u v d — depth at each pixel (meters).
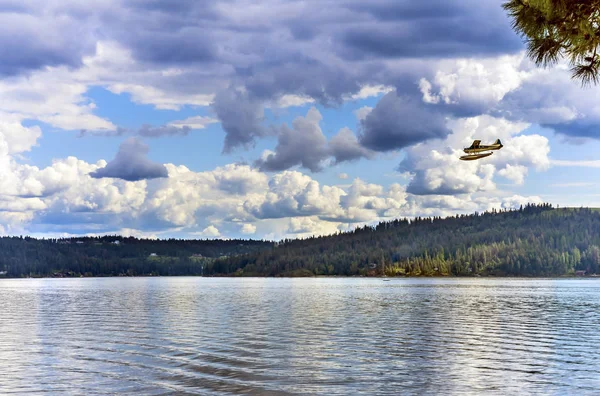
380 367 40.00
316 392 33.06
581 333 59.00
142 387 33.88
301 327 65.88
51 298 146.75
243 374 37.62
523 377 36.62
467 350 47.47
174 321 74.38
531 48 13.20
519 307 100.94
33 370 38.72
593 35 12.48
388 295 156.00
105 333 59.97
